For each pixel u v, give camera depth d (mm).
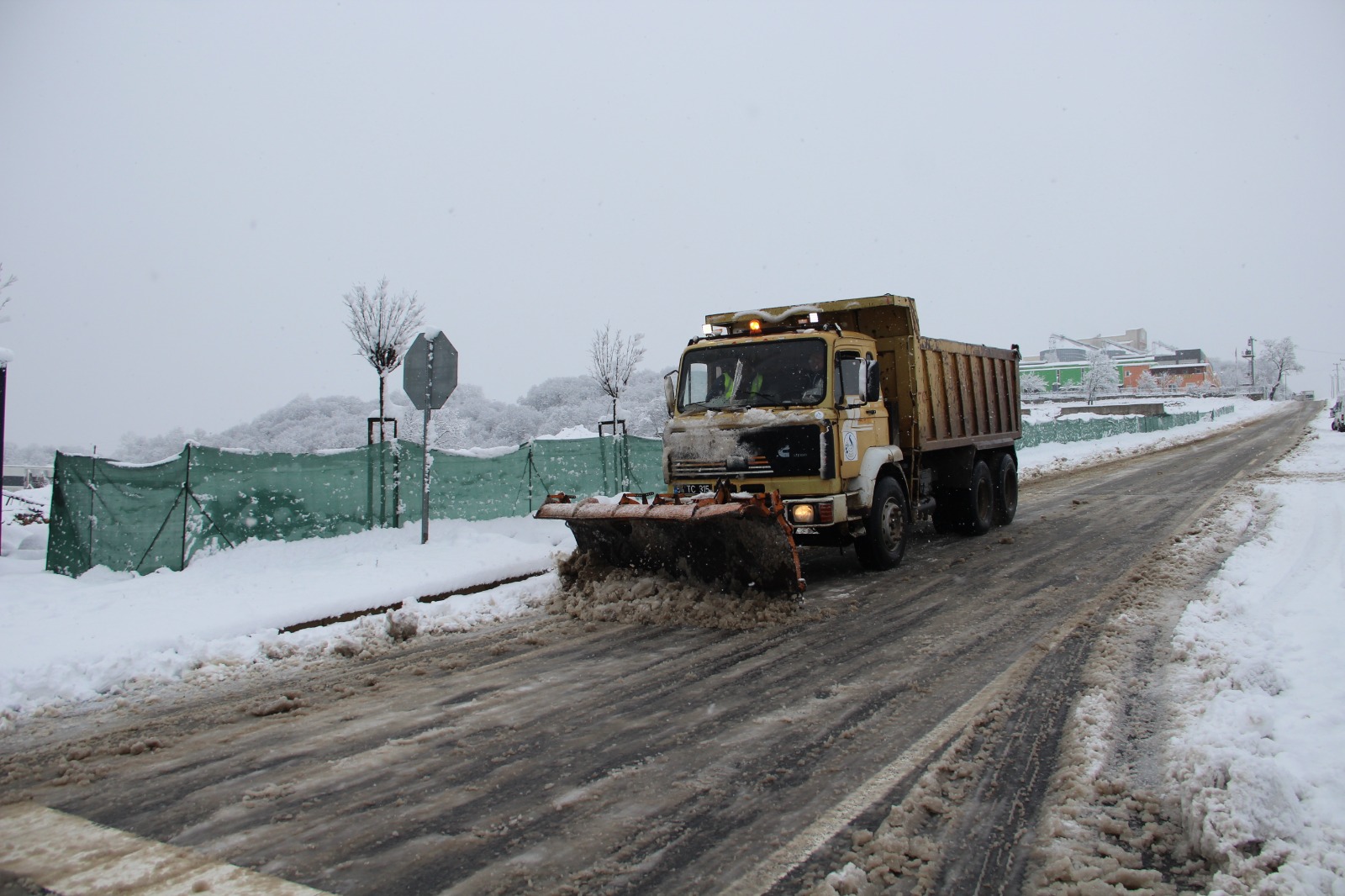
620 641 7133
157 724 5395
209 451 10570
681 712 5270
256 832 3768
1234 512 13625
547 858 3451
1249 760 3660
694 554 8133
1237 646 5789
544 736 4910
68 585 9344
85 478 10164
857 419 9461
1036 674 5758
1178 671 5617
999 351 13938
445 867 3398
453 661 6613
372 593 8758
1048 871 3232
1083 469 27141
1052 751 4426
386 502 12359
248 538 10867
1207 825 3357
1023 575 9414
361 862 3465
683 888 3197
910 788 4031
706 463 9273
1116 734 4621
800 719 5047
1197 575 8836
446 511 13102
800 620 7656
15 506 20547
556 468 15078
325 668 6652
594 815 3840
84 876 3400
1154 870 3197
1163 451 35406
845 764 4344
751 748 4617
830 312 10820
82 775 4527
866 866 3318
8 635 7117
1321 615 6242
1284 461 25594
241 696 5973
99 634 7145
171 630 7285
